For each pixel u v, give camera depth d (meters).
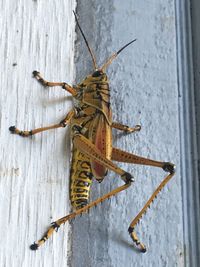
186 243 0.24
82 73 0.26
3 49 0.23
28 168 0.22
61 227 0.23
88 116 0.24
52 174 0.23
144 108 0.26
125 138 0.26
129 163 0.25
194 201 0.25
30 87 0.23
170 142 0.26
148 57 0.27
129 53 0.27
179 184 0.25
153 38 0.28
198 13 0.28
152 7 0.28
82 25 0.27
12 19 0.23
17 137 0.22
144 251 0.24
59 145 0.23
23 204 0.22
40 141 0.23
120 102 0.26
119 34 0.27
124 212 0.24
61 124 0.23
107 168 0.23
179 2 0.29
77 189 0.23
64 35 0.25
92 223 0.24
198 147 0.26
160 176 0.25
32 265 0.22
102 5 0.27
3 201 0.21
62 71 0.25
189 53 0.28
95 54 0.27
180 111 0.27
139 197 0.25
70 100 0.24
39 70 0.24
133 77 0.27
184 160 0.26
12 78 0.23
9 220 0.21
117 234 0.24
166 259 0.24
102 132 0.24
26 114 0.23
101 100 0.24
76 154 0.23
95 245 0.24
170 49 0.28
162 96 0.27
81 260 0.24
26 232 0.22
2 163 0.21
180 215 0.25
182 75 0.27
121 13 0.28
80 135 0.23
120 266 0.24
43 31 0.24
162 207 0.25
